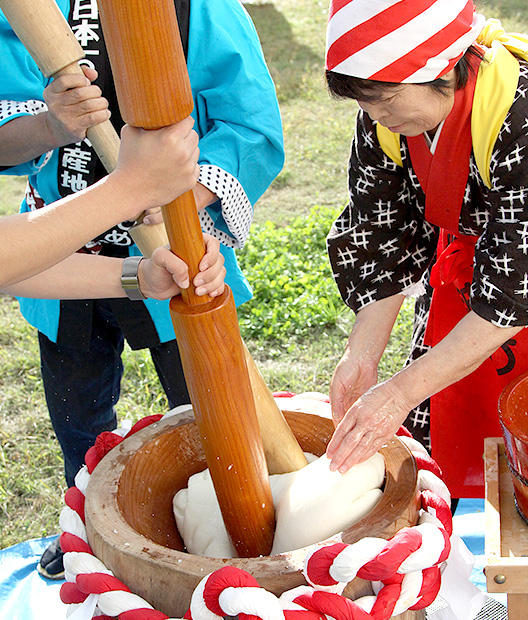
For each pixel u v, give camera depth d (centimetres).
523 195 159
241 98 200
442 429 214
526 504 151
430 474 145
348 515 134
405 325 393
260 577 118
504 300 159
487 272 162
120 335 245
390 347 379
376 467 141
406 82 148
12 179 639
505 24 769
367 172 192
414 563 117
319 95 739
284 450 154
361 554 114
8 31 197
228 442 133
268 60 830
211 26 198
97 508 135
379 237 199
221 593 112
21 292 152
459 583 142
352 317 411
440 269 192
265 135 204
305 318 409
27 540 285
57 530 292
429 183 179
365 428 150
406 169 189
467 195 177
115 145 162
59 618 235
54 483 315
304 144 644
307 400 174
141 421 163
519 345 197
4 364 395
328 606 113
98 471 145
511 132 158
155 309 220
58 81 148
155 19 100
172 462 158
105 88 197
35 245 103
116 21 100
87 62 193
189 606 119
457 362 159
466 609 141
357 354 188
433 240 204
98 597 125
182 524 152
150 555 123
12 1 137
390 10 142
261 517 140
